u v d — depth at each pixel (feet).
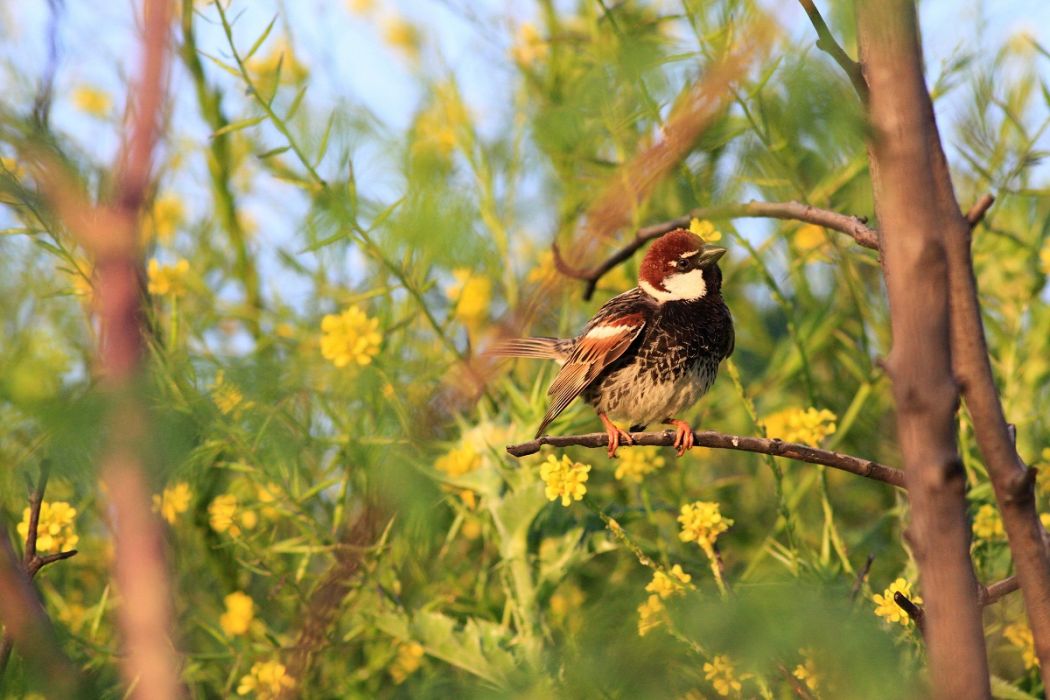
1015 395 36.81
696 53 19.54
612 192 30.19
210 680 34.53
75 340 21.62
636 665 25.41
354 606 32.22
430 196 18.38
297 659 30.12
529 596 32.86
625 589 33.83
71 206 12.22
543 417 35.94
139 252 11.50
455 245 18.04
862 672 15.76
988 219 37.29
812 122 12.07
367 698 31.78
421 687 32.30
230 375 22.34
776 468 30.30
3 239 22.53
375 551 29.19
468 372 32.24
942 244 11.89
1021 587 14.84
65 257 22.53
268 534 36.45
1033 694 31.50
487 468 33.81
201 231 38.75
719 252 35.65
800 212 23.08
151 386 12.01
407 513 25.95
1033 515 14.51
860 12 12.04
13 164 16.33
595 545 33.50
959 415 33.88
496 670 30.68
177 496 28.48
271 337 33.24
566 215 33.12
